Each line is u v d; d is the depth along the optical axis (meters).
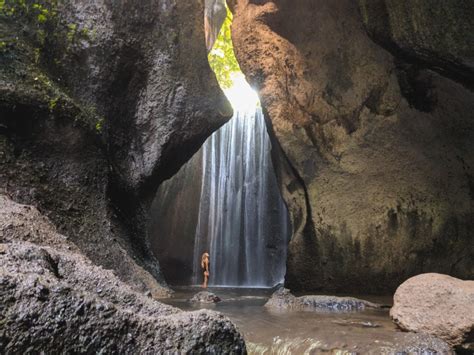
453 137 10.93
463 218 10.60
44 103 7.35
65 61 8.85
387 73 11.66
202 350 2.89
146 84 10.18
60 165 7.52
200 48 10.91
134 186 9.80
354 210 11.46
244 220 16.27
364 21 10.29
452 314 4.71
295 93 12.41
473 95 10.50
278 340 4.79
